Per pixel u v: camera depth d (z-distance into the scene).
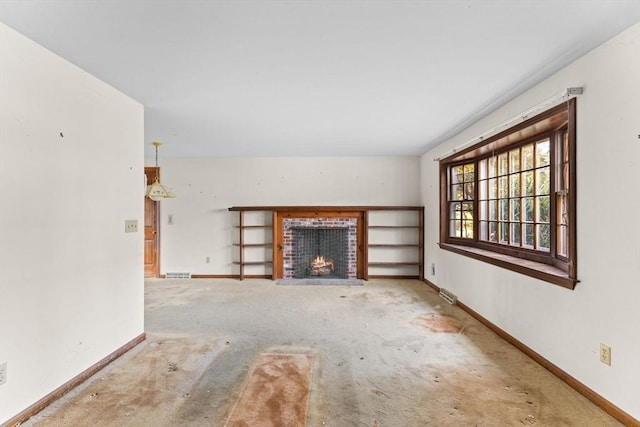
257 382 2.26
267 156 5.87
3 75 1.76
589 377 2.05
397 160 5.87
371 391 2.15
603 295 1.94
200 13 1.62
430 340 3.01
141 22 1.70
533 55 2.08
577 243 2.15
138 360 2.60
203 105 3.03
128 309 2.80
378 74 2.37
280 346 2.88
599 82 1.96
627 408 1.79
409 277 5.84
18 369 1.84
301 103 2.99
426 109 3.16
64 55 2.08
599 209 1.97
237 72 2.33
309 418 1.87
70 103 2.19
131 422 1.84
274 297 4.60
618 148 1.84
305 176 5.91
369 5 1.55
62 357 2.12
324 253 5.98
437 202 4.95
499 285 3.11
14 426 1.79
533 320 2.61
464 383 2.24
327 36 1.84
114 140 2.63
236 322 3.54
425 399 2.05
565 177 2.61
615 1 1.52
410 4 1.55
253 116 3.40
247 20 1.68
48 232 2.04
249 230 5.95
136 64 2.20
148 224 5.96
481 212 4.02
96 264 2.43
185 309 4.03
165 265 5.98
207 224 5.98
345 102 2.96
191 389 2.17
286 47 1.97
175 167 5.97
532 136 3.02
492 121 3.26
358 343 2.95
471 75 2.38
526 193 3.16
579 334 2.13
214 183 5.96
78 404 2.01
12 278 1.82
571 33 1.81
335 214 5.85
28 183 1.91
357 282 5.51
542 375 2.35
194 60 2.14
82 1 1.52
